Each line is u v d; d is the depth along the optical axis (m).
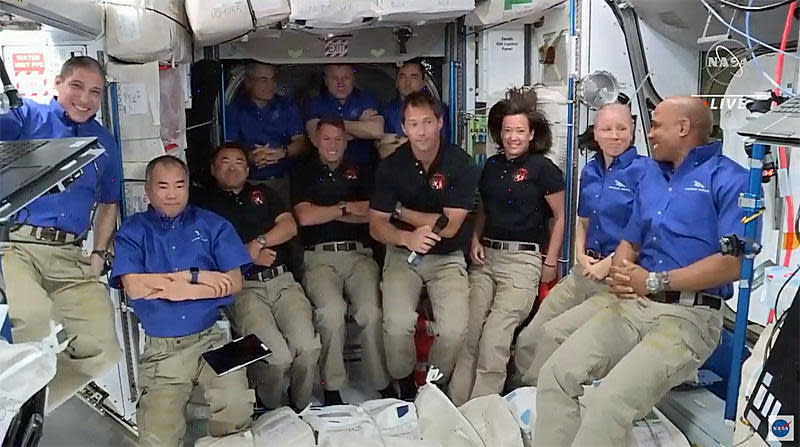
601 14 3.33
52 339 1.76
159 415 2.85
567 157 3.49
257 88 4.23
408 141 3.50
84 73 2.81
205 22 3.29
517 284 3.48
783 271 2.29
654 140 2.57
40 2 2.38
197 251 2.97
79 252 2.97
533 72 4.04
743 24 2.78
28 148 1.75
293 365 3.28
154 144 3.18
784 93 2.30
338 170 3.81
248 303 3.34
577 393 2.54
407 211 3.48
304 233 3.80
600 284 3.12
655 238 2.58
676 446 2.62
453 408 2.99
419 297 3.49
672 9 3.06
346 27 3.52
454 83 4.20
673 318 2.49
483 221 3.75
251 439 2.83
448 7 3.41
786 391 1.66
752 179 2.05
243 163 3.48
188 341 2.93
